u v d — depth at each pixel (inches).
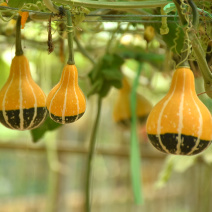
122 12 60.2
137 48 72.7
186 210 142.1
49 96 44.8
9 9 50.3
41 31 67.3
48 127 62.1
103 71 66.2
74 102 44.3
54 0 47.9
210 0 52.9
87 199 66.7
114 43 76.6
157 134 42.7
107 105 133.6
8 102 45.4
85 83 77.3
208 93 46.4
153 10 57.3
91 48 79.3
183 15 44.1
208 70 45.9
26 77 46.3
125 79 71.1
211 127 42.7
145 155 112.3
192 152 42.6
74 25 48.8
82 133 141.6
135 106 69.8
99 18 59.7
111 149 110.5
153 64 72.9
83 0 48.3
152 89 85.2
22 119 45.6
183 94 43.1
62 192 110.9
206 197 89.4
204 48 55.3
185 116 42.3
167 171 77.9
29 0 52.1
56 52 72.1
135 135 66.8
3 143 105.3
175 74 43.6
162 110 42.8
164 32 50.2
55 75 76.3
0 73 71.5
